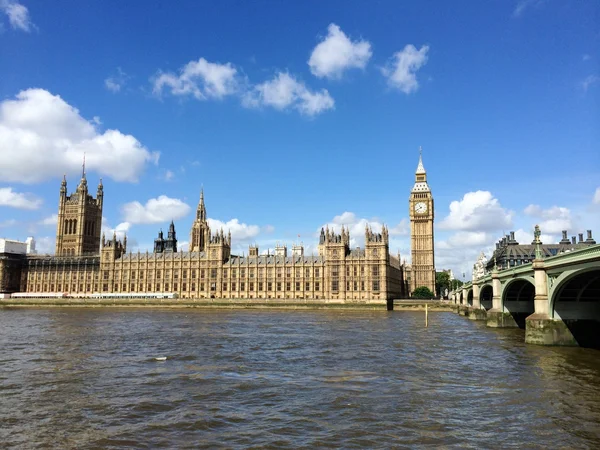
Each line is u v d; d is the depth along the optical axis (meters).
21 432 30.84
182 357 58.34
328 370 50.25
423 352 62.75
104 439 29.58
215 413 34.75
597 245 50.97
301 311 188.38
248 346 68.62
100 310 192.00
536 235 71.38
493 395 39.56
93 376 47.03
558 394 39.84
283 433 30.59
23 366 52.09
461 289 172.25
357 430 31.11
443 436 30.00
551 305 68.62
